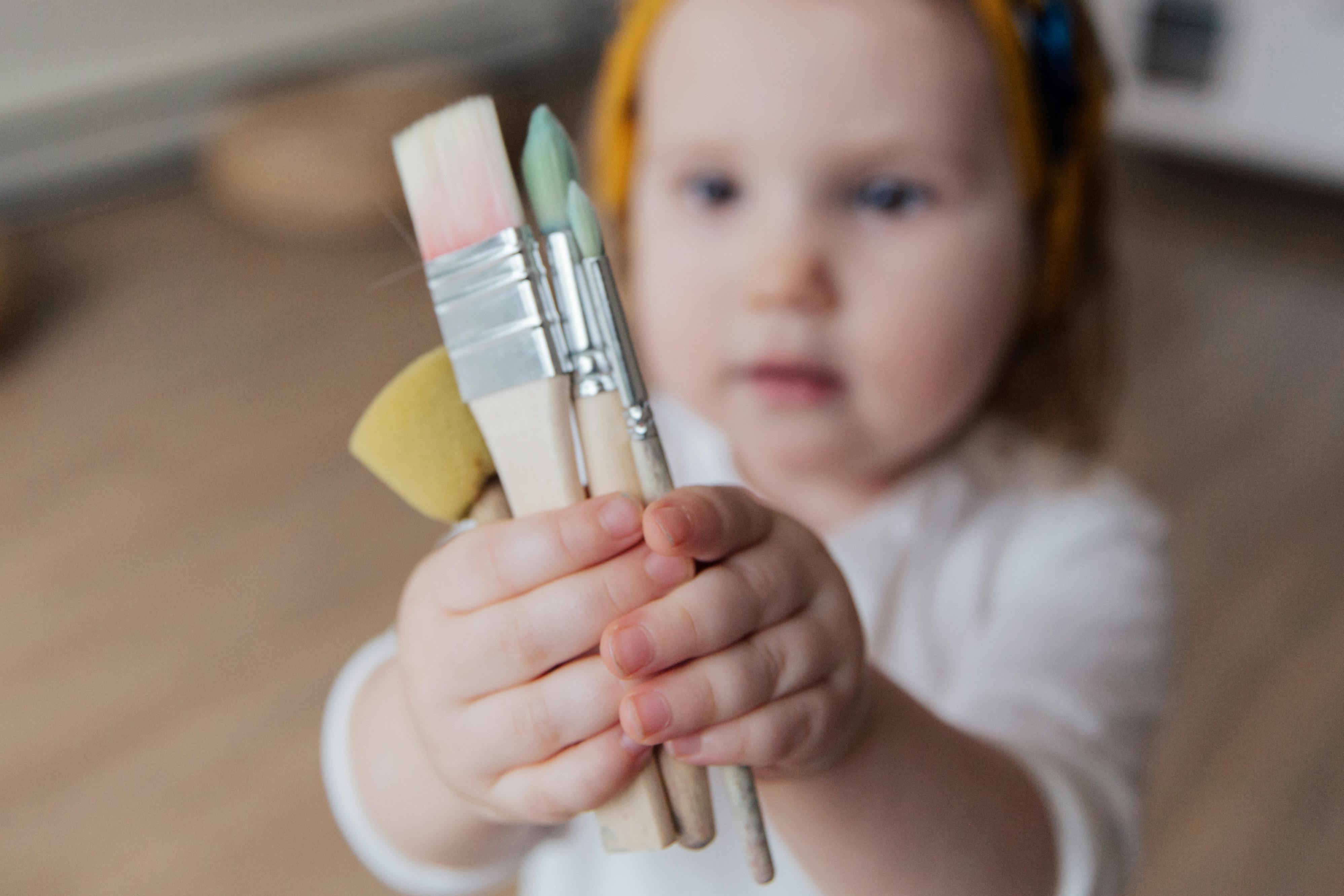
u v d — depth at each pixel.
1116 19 1.97
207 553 1.34
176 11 2.16
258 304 1.81
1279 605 1.21
